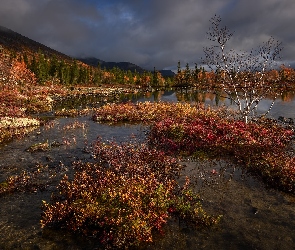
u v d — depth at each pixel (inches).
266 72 826.8
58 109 1504.7
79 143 727.7
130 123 1029.2
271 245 304.0
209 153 607.8
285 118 1074.7
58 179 482.6
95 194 371.6
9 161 579.2
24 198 411.2
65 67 4384.8
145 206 342.3
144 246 301.4
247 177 482.6
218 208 380.5
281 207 382.3
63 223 338.0
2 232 326.3
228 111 1252.5
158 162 533.0
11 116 1113.4
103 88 4045.3
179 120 898.7
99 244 304.0
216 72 868.0
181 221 348.5
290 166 476.7
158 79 5679.1
